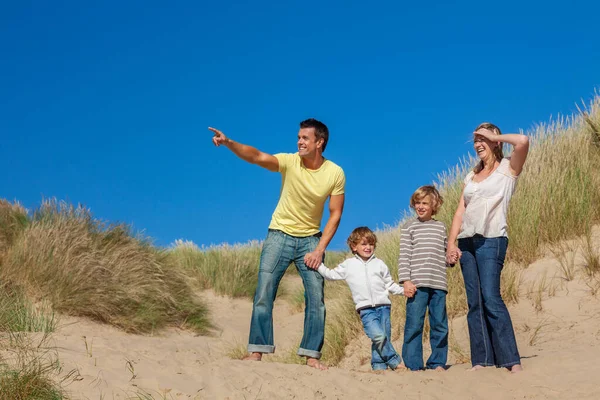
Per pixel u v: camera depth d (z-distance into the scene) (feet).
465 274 15.44
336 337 24.59
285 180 16.35
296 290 40.40
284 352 27.61
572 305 19.61
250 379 13.38
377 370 15.60
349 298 26.91
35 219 30.19
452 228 16.08
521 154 14.46
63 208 31.19
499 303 14.67
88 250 28.76
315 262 16.03
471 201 15.20
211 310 36.17
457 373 14.73
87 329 24.72
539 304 20.17
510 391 13.20
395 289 16.72
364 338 24.49
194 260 44.42
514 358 14.42
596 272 20.75
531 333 18.75
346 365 23.11
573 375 13.60
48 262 26.45
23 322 19.08
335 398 12.75
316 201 16.11
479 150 15.52
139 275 29.71
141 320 27.32
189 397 12.18
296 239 16.34
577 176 25.46
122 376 12.96
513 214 24.52
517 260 23.57
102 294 26.76
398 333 23.27
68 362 13.39
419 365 16.07
